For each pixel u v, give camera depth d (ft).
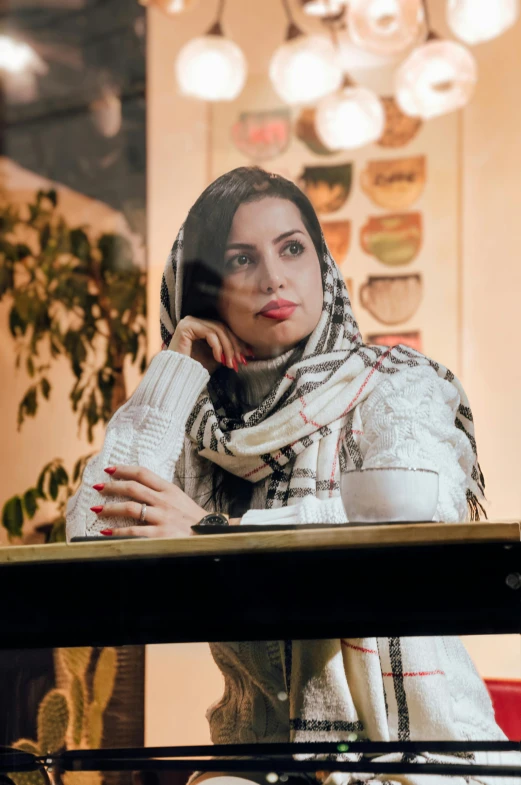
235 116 19.48
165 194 19.47
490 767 4.76
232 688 6.63
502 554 3.94
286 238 7.95
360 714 5.60
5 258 18.93
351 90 18.92
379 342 18.47
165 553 4.27
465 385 17.83
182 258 8.25
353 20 17.40
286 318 7.80
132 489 6.74
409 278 18.45
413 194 18.65
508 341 17.76
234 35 19.61
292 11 19.42
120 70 19.77
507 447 17.31
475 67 18.45
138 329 18.43
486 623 3.94
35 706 6.20
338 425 7.29
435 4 18.74
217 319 8.12
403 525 4.01
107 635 4.37
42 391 18.19
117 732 7.04
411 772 4.72
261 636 4.18
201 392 7.91
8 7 19.65
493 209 18.21
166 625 4.30
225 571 4.25
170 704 8.55
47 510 16.96
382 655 5.60
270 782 4.86
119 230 19.40
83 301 18.53
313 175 19.12
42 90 19.93
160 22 19.79
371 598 4.07
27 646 4.47
